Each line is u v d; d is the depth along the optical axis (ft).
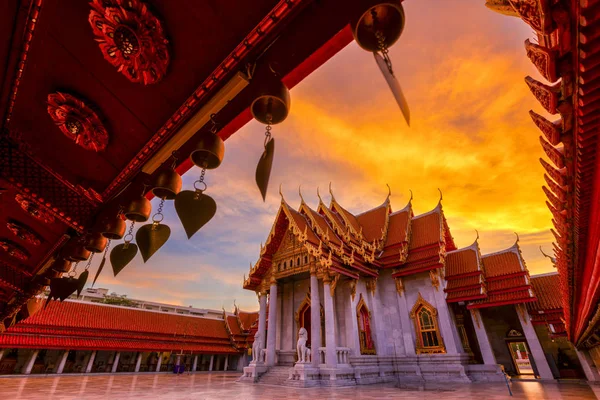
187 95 12.78
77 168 17.89
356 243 86.43
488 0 13.80
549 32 9.99
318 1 9.28
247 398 47.83
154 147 15.16
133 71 12.48
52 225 22.43
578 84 10.95
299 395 50.42
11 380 87.76
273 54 10.69
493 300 76.69
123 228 18.31
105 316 125.59
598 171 14.07
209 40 10.98
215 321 163.63
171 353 145.69
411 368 73.41
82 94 14.05
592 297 31.86
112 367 124.98
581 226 20.13
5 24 10.60
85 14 11.10
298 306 87.61
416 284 82.07
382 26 6.35
